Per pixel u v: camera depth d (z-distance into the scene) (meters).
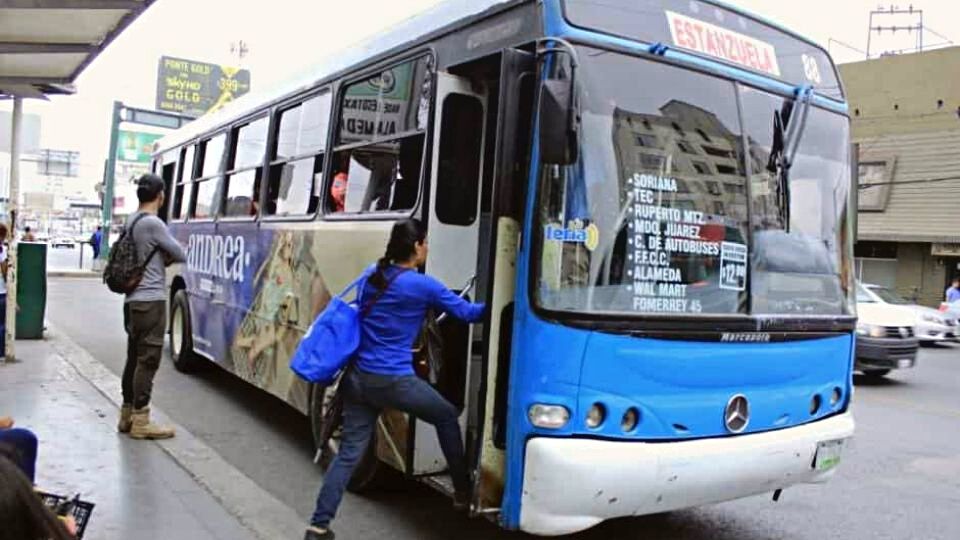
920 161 27.03
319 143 6.60
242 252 8.06
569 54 3.88
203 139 9.77
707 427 4.32
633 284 4.16
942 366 15.61
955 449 8.23
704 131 4.50
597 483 3.91
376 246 5.42
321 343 4.43
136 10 7.27
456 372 4.82
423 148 5.01
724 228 4.50
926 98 28.02
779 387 4.67
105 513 4.89
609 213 4.12
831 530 5.61
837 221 5.14
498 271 4.12
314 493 5.79
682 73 4.46
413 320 4.44
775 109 4.86
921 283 27.38
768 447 4.50
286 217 7.05
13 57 8.82
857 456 7.84
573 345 3.96
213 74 47.91
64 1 6.87
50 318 15.81
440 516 5.41
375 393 4.43
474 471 4.26
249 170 8.16
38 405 7.45
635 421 4.11
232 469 5.89
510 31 4.41
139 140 44.81
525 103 4.11
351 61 6.17
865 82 29.50
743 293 4.54
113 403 7.66
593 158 4.09
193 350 9.92
